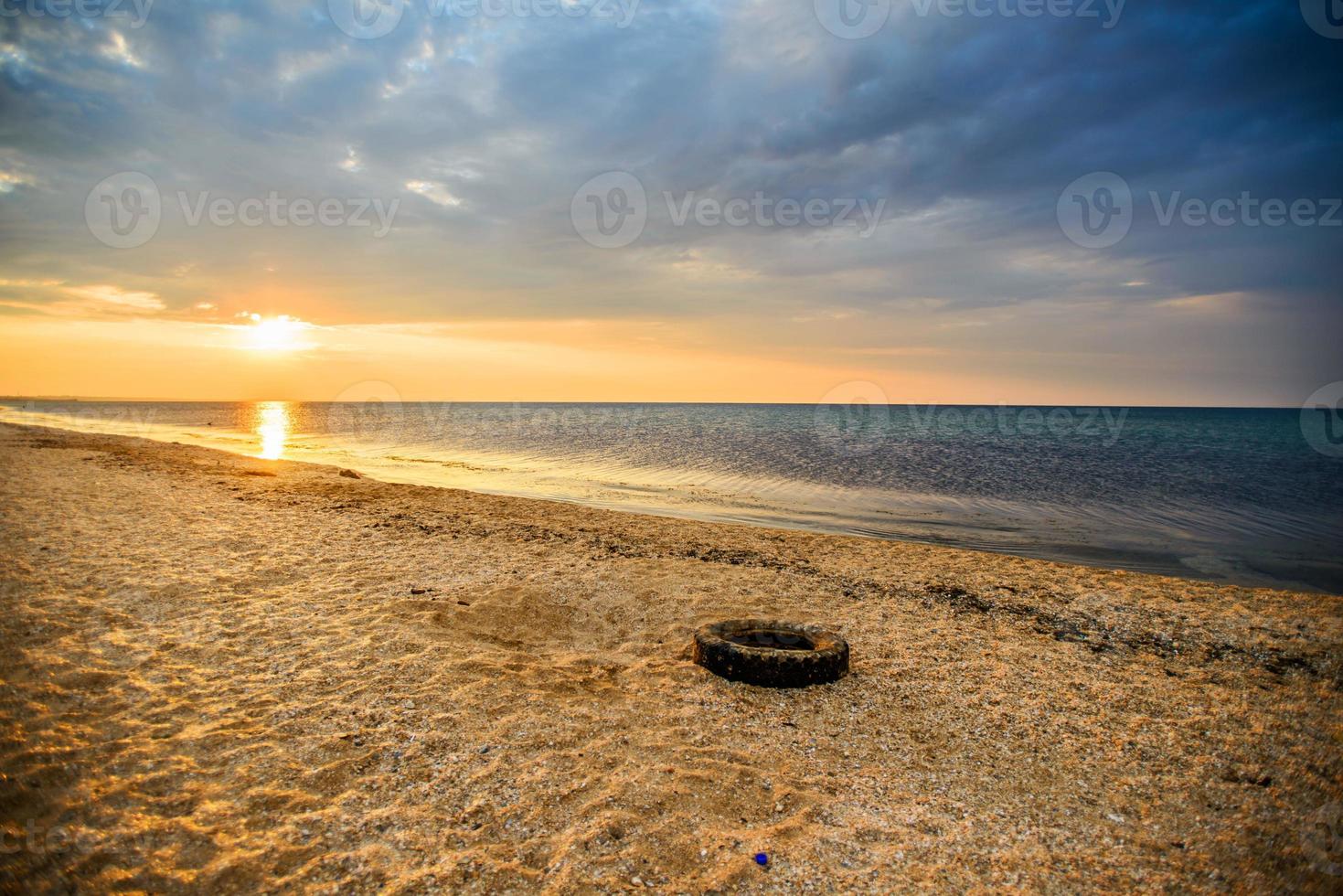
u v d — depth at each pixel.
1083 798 3.73
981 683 5.36
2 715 3.86
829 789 3.72
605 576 7.99
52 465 15.99
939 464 25.59
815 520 13.71
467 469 22.08
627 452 29.88
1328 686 5.55
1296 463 27.36
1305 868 3.10
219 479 14.90
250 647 5.26
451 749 3.87
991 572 8.94
